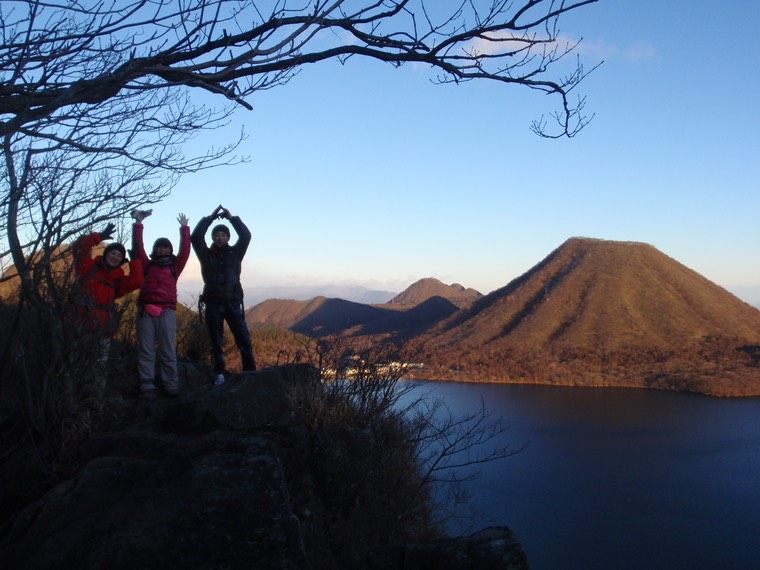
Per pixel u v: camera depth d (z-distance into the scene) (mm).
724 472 43875
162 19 2961
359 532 5062
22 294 4906
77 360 5496
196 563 3547
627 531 31844
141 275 6152
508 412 63312
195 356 9109
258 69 3254
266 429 5551
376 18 3279
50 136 3227
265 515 3799
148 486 4152
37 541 3865
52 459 5160
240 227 7477
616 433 56844
